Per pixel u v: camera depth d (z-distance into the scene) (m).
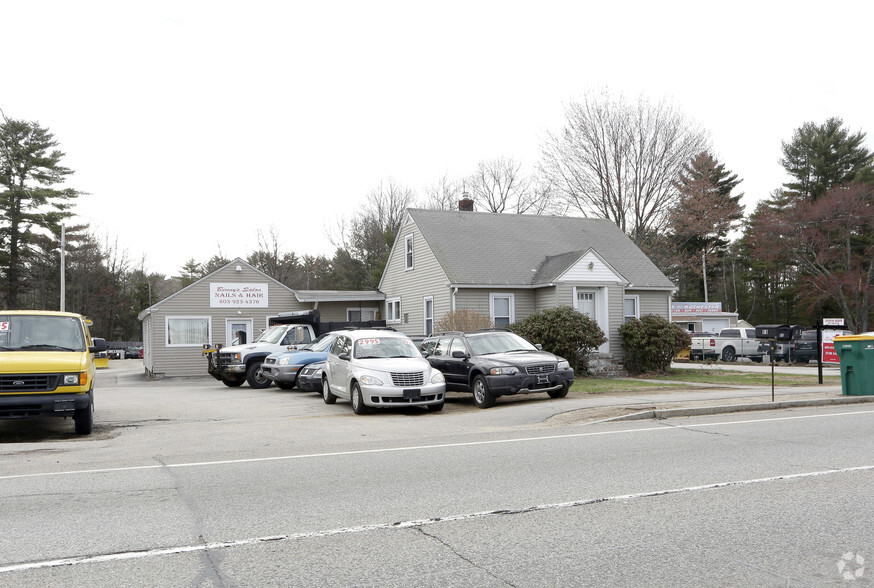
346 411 15.90
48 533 5.69
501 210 55.09
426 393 14.91
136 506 6.58
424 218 31.56
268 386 23.55
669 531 5.59
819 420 12.44
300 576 4.65
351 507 6.48
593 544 5.28
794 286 56.22
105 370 45.00
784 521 5.82
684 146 44.59
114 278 75.44
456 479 7.68
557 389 16.88
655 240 45.28
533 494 6.91
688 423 12.30
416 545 5.30
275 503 6.66
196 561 4.98
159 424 13.69
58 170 56.41
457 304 27.83
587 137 44.59
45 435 12.19
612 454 9.12
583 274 27.56
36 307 65.12
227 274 33.22
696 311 50.94
